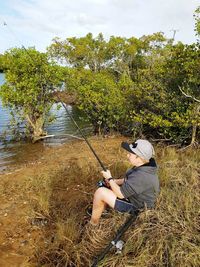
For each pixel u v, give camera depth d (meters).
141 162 4.29
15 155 11.52
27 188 6.97
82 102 14.07
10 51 13.38
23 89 13.41
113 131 13.08
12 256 4.64
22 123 16.33
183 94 9.66
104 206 4.59
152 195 4.38
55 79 13.82
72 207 5.69
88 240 4.59
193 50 9.31
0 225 5.46
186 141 9.92
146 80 11.05
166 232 4.22
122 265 3.94
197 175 6.18
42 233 5.14
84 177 7.04
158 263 3.91
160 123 9.45
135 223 4.45
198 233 4.29
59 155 10.02
